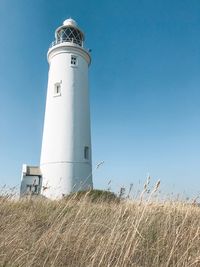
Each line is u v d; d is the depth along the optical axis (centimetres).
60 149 2389
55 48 2709
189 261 332
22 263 330
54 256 361
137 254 374
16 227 450
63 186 2273
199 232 399
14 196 723
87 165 2448
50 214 569
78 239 391
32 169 2455
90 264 337
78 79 2652
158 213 481
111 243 376
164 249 376
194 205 541
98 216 516
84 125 2559
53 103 2564
